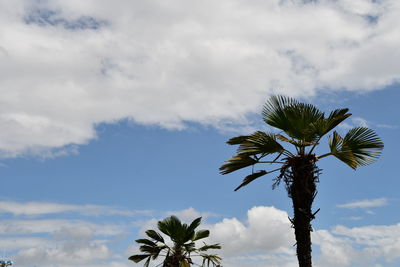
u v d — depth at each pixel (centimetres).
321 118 1358
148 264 2245
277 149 1360
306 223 1302
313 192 1323
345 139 1323
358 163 1355
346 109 1330
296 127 1330
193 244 2283
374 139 1309
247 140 1361
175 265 2219
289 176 1345
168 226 2256
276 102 1370
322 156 1359
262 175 1409
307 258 1287
